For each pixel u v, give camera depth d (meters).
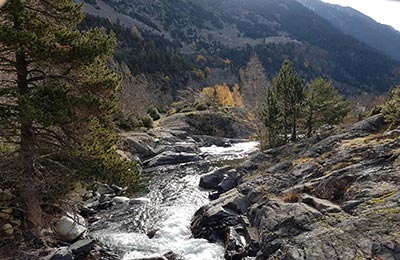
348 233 11.33
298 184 18.22
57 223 15.58
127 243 16.62
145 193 26.02
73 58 13.72
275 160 24.98
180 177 31.73
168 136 52.44
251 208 17.69
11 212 14.09
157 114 69.19
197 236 17.41
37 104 12.56
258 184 20.28
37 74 15.30
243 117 78.12
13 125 13.48
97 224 19.20
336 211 13.23
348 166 16.69
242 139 66.69
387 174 14.24
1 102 14.01
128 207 22.31
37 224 14.39
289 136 37.47
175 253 15.23
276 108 35.03
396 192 12.69
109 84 14.86
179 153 41.47
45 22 13.52
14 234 13.56
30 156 13.69
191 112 71.94
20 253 13.05
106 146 15.78
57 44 13.95
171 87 115.94
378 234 10.57
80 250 14.21
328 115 34.22
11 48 12.13
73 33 14.02
